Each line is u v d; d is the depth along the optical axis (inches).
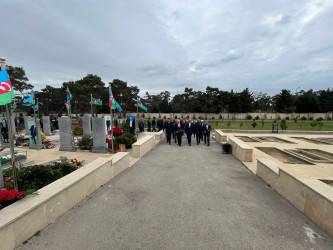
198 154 373.4
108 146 401.1
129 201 171.9
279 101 2215.8
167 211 154.2
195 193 190.2
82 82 1818.4
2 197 119.2
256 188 204.4
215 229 129.8
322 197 129.6
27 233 116.9
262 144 467.5
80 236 121.9
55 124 864.3
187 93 2454.5
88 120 641.0
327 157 343.9
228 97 2228.1
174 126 508.4
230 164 301.4
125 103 2037.4
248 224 136.2
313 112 2070.6
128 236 122.2
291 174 169.3
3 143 462.3
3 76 142.3
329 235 123.8
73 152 387.2
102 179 210.7
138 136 532.1
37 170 181.0
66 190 151.1
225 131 803.4
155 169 272.7
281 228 131.5
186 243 115.4
